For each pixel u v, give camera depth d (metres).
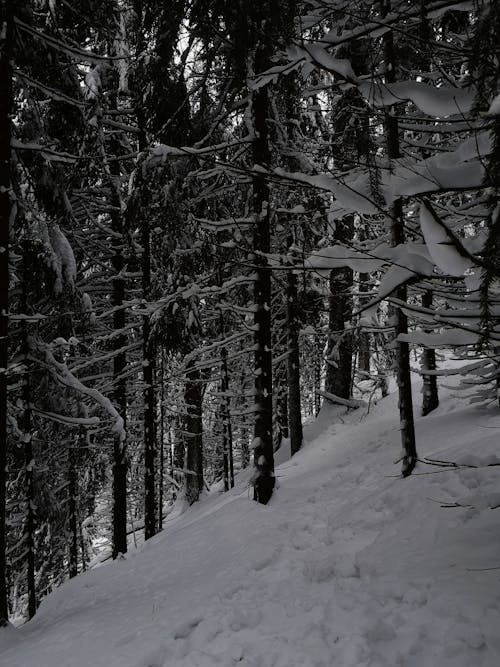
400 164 2.99
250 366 19.80
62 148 9.23
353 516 7.48
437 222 2.35
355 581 4.97
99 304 15.40
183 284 10.73
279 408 19.03
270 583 5.80
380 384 15.72
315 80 9.98
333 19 3.75
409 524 6.18
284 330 16.62
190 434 19.09
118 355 13.68
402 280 2.97
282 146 10.24
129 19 10.01
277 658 3.72
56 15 7.58
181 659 4.14
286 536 7.71
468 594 3.73
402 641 3.45
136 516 26.58
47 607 8.55
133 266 14.44
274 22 3.10
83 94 8.98
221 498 15.58
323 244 11.24
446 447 8.95
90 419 9.98
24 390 9.97
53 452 13.91
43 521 11.22
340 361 16.22
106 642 5.00
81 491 16.58
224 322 16.69
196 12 3.52
